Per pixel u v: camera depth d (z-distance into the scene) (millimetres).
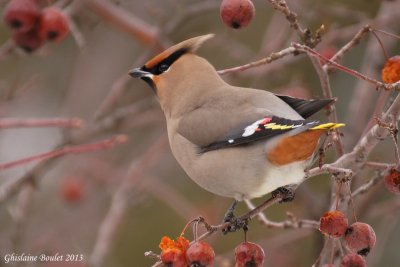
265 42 14000
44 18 10086
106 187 14828
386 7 12953
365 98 12516
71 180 14391
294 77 14211
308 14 12828
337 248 8484
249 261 8016
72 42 16047
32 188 11953
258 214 9352
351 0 15219
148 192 14656
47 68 16141
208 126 8859
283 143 8031
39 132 16969
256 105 8766
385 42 12406
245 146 8414
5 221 14633
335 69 8398
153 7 13656
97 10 13109
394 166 7742
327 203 12234
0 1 10648
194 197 15695
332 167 7785
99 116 13000
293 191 8742
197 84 9531
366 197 11633
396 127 7477
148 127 16359
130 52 16188
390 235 15039
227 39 14102
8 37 15391
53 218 14672
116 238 15016
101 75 15867
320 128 7621
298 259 14109
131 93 15852
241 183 8578
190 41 9922
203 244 7688
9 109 14953
